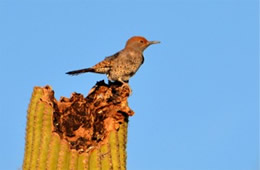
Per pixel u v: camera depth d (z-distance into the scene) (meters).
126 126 11.10
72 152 10.15
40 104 10.45
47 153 9.96
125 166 10.67
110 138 10.52
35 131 10.21
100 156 10.29
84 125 10.52
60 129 10.34
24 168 10.00
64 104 10.71
